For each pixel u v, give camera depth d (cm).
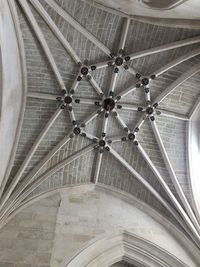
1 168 1002
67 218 1091
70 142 1166
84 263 1016
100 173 1210
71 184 1175
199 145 1213
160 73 1104
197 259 1089
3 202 1042
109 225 1108
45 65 1048
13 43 888
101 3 977
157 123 1185
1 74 819
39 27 959
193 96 1163
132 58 1080
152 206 1184
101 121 1168
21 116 1069
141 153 1192
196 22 934
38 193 1122
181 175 1199
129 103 1158
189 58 1065
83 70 1076
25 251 998
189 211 1148
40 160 1130
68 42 1028
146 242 1097
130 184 1206
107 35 1053
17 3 861
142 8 930
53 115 1109
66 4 961
